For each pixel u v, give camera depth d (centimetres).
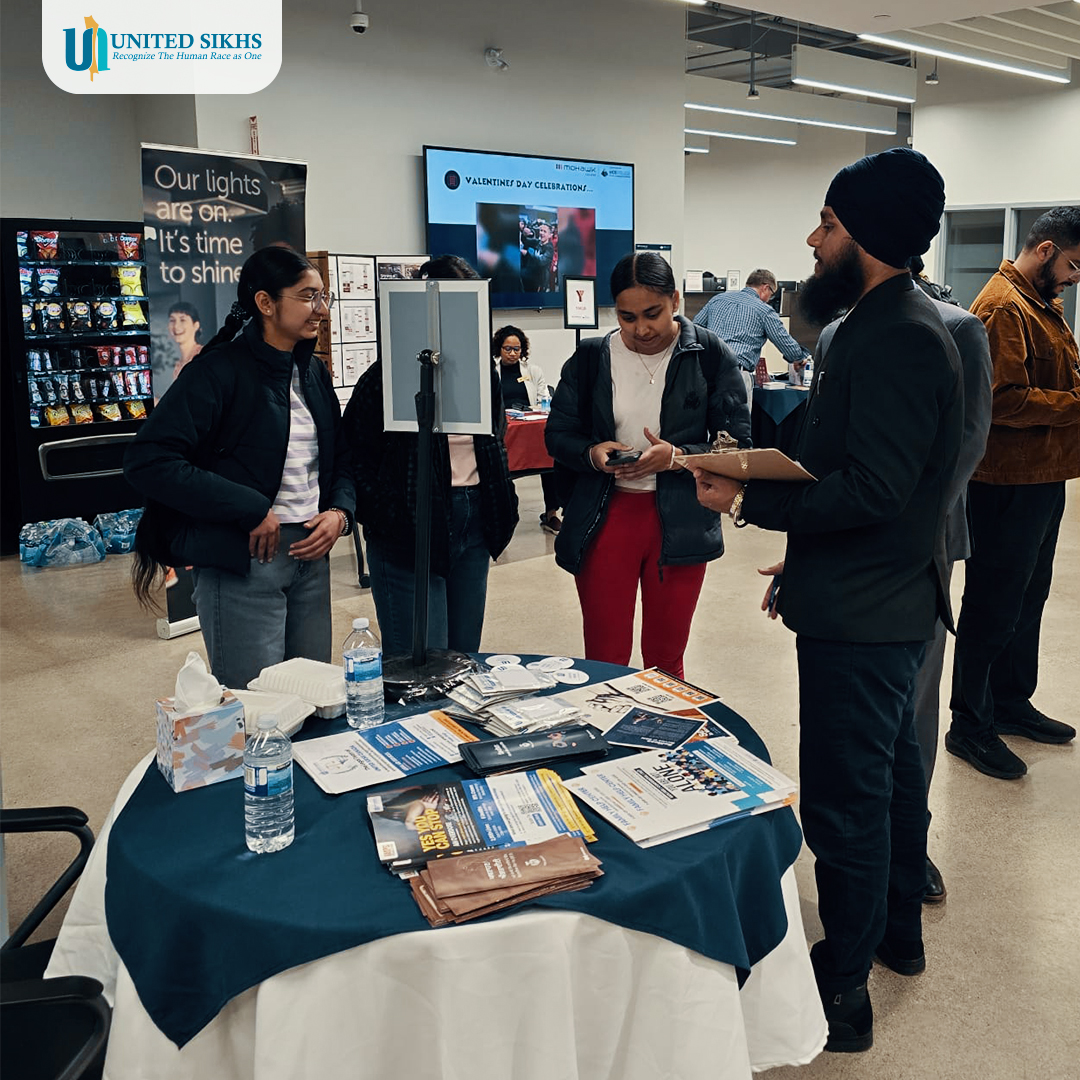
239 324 242
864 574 183
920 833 219
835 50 1237
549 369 845
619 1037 137
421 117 727
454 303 198
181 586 471
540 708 188
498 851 140
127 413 690
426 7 718
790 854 164
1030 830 289
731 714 193
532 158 789
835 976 199
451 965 127
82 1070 127
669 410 271
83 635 478
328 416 259
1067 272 298
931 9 697
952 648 445
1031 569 305
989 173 1217
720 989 141
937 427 177
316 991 128
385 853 140
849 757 189
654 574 279
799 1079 194
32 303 635
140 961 138
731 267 1559
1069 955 233
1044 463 293
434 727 186
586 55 820
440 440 255
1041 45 945
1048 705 376
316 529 247
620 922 134
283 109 657
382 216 717
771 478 181
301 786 165
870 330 178
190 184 382
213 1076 135
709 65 1299
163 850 146
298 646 264
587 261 841
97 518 661
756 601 519
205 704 167
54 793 315
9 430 645
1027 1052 202
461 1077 129
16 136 665
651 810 153
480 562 275
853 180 178
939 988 222
